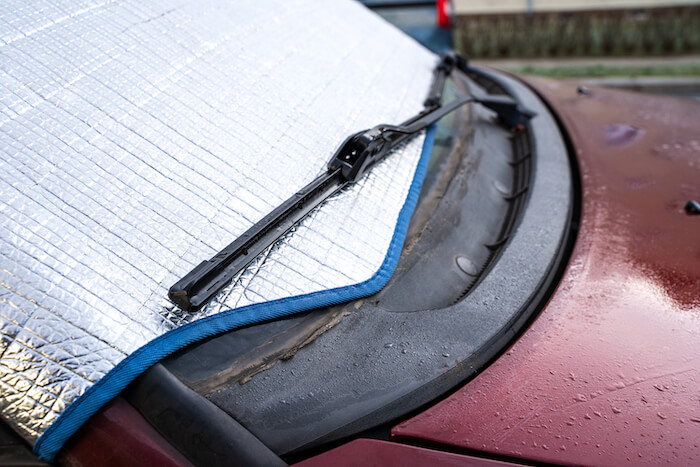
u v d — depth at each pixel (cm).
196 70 148
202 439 99
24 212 110
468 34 782
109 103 131
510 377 111
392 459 99
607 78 639
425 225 147
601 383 109
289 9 190
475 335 121
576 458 98
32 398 98
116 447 98
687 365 111
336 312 122
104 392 98
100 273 107
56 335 100
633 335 118
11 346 99
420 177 155
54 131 122
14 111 123
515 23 782
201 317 109
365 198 141
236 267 114
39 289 103
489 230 157
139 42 148
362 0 532
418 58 215
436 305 131
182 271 112
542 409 105
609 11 778
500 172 181
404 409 109
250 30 170
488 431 102
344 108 161
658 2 779
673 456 97
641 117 211
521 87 242
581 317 123
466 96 203
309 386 110
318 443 104
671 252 139
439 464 98
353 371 113
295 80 161
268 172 134
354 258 129
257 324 116
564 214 158
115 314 104
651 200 160
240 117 142
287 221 125
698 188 165
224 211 123
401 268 134
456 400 108
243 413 105
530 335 119
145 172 123
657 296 127
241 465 98
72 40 141
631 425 102
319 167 141
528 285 134
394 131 151
